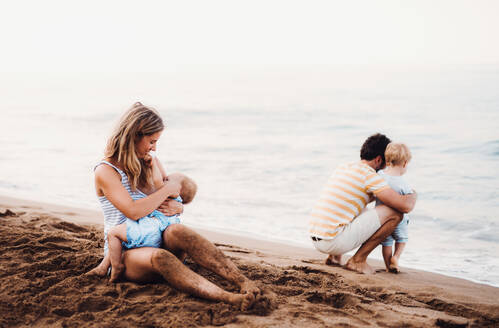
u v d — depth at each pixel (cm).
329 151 1608
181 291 279
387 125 2223
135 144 295
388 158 420
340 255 430
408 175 1143
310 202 918
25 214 547
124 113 297
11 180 1052
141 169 304
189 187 336
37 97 4281
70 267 320
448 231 709
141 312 255
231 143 1800
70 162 1331
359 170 405
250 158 1472
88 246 379
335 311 278
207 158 1466
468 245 632
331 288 332
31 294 269
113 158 296
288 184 1094
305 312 269
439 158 1365
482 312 305
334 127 2264
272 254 509
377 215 400
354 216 408
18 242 373
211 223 755
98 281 291
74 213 654
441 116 2406
